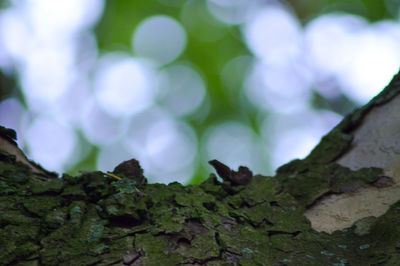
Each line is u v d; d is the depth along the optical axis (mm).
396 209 589
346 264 567
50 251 556
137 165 602
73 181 595
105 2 1589
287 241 578
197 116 1559
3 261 551
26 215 572
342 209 602
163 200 587
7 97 1422
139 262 555
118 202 577
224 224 581
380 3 1549
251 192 608
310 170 626
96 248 559
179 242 564
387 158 620
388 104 645
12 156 612
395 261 563
